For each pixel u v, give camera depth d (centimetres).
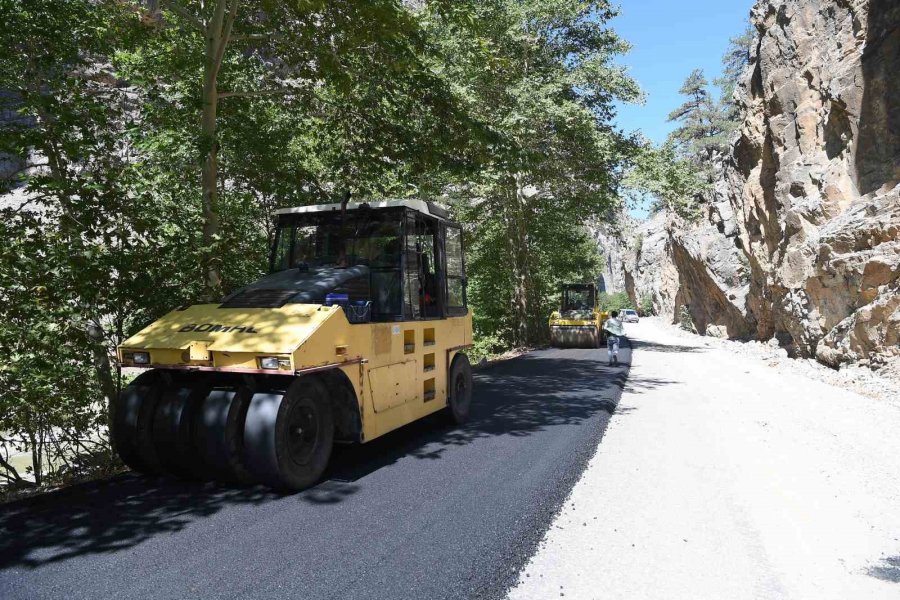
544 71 1936
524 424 768
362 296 621
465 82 1630
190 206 790
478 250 2539
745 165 2448
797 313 1748
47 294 564
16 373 539
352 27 905
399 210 653
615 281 10812
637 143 2088
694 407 977
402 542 382
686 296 3828
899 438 774
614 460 641
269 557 358
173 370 513
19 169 709
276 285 581
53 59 837
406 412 629
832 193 1631
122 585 322
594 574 373
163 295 677
